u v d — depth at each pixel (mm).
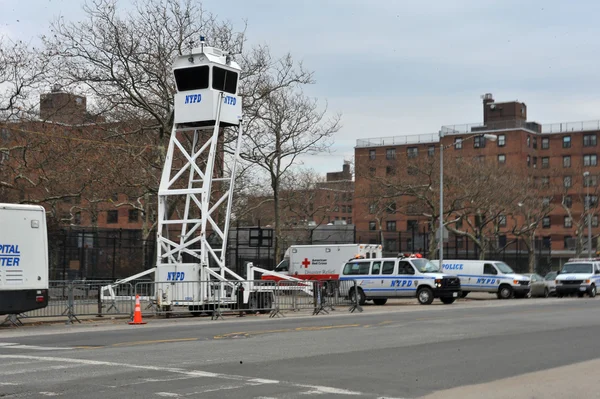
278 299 32969
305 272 51656
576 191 111375
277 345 18812
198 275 31703
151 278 44438
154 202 54000
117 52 42250
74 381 12742
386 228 125250
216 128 32938
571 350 17875
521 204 69000
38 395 11406
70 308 27500
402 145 127188
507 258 79750
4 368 14352
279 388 12234
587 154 121125
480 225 67062
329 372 14148
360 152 130125
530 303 42000
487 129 122375
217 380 12992
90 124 45844
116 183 42719
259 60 50875
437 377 13641
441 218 51812
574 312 31859
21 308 25219
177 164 49594
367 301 45781
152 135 48500
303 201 88250
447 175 65375
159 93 44188
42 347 18594
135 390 11883
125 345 18844
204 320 29203
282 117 50656
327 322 26969
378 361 15773
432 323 25922
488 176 66125
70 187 42156
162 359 15875
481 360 16016
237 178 51812
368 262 42781
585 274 52594
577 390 12273
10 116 38844
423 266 42156
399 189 66438
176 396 11391
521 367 14984
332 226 72750
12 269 25109
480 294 57906
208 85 33031
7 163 39875
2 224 24969
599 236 96125
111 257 51812
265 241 65000
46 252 26219
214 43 45844
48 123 41344
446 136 124750
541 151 124188
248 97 48219
